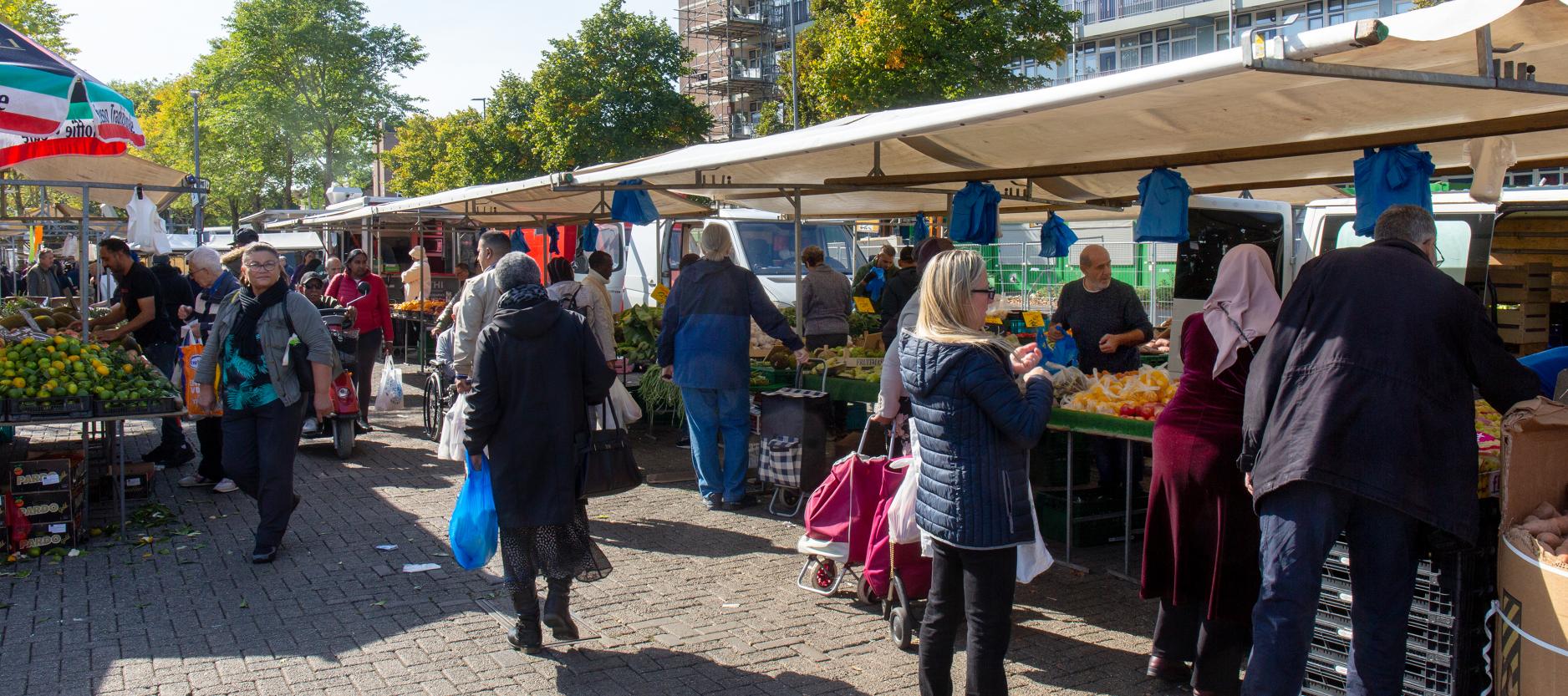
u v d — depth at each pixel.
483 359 4.57
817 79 28.23
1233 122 5.23
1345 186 9.56
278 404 6.22
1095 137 5.84
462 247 20.94
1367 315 3.36
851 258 16.75
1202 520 4.13
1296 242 11.11
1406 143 5.35
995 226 7.54
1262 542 3.54
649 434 10.55
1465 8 3.14
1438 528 3.39
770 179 8.82
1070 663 4.73
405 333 16.80
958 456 3.61
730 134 62.53
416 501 7.82
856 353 9.27
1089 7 42.19
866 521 5.30
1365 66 3.87
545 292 4.70
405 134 58.50
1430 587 3.80
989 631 3.62
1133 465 6.04
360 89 55.41
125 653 4.78
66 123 6.12
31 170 9.21
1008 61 27.28
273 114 54.50
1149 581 4.39
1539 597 3.15
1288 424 3.42
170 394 6.76
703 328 7.39
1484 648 3.63
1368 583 3.41
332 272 13.44
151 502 7.70
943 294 3.69
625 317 11.35
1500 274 8.51
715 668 4.66
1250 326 4.03
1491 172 5.46
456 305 9.94
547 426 4.60
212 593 5.65
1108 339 7.35
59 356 6.57
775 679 4.54
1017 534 3.59
